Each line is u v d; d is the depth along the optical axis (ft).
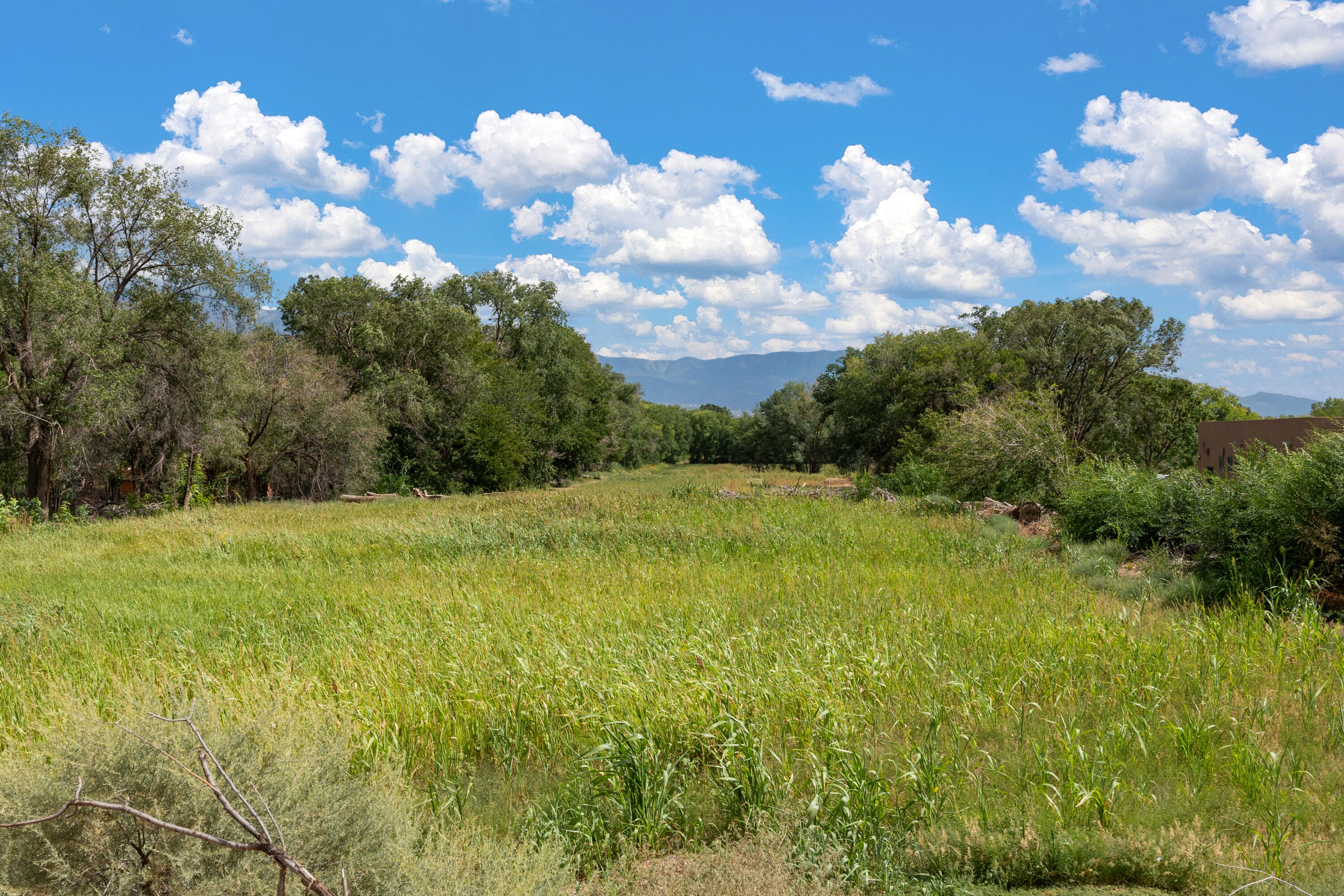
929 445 94.32
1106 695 18.47
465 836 10.01
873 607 27.12
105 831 7.91
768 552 41.32
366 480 113.91
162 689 13.33
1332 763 14.92
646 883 10.96
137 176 81.61
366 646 23.48
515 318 186.50
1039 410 66.74
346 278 138.51
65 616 28.40
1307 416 50.65
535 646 21.94
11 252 71.72
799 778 14.74
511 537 48.24
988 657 20.70
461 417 138.31
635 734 14.82
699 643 21.31
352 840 8.45
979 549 40.93
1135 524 40.70
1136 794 13.74
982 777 14.78
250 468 106.93
